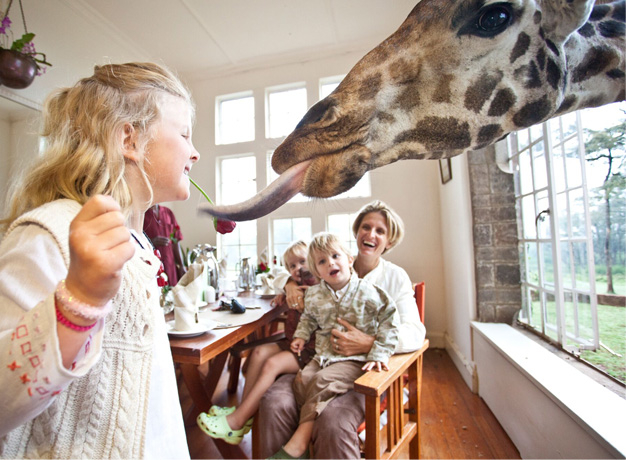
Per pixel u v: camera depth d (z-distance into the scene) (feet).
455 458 4.86
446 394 6.89
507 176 6.82
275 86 12.21
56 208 1.29
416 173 10.69
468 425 5.70
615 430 2.94
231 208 1.89
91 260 0.92
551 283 5.46
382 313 4.06
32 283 1.12
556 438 3.78
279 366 4.38
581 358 4.51
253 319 4.51
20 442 1.25
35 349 0.92
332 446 3.28
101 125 1.48
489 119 1.97
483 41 1.86
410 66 1.98
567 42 1.93
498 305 6.84
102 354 1.35
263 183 12.09
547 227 5.44
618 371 3.90
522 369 4.56
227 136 12.85
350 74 2.09
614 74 1.99
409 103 2.00
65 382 0.97
